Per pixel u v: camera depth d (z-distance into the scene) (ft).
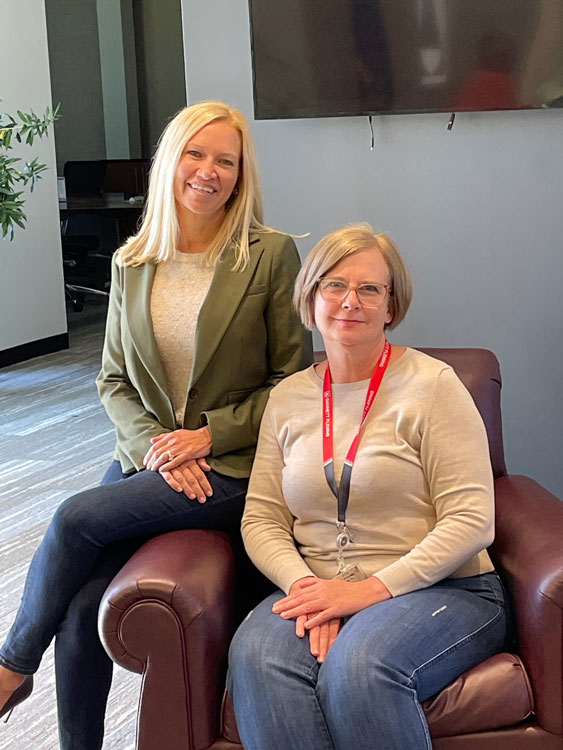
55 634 6.75
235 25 11.02
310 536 6.59
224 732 5.92
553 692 5.68
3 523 12.73
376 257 6.47
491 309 10.99
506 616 6.17
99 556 6.79
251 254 7.42
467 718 5.67
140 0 33.14
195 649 5.84
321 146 11.09
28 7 21.99
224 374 7.30
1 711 6.88
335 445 6.47
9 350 22.06
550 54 9.84
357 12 10.20
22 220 22.12
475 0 9.87
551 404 11.04
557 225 10.53
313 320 6.77
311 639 5.85
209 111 7.32
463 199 10.77
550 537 6.21
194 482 6.89
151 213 7.60
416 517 6.35
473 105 10.21
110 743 7.93
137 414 7.52
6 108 21.52
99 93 33.45
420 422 6.29
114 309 7.82
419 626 5.75
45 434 16.67
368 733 5.40
